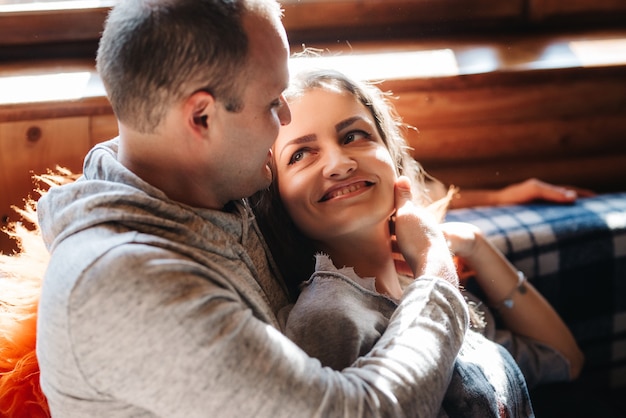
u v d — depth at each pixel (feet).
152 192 2.81
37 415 3.23
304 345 3.13
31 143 4.88
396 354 2.78
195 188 2.97
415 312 2.94
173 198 2.95
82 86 5.02
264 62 2.80
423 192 4.79
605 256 5.13
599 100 6.06
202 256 2.73
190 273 2.55
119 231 2.62
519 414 3.69
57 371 2.58
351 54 5.85
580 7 6.41
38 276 3.35
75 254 2.55
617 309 5.23
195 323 2.45
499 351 3.83
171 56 2.67
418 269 3.28
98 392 2.56
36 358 3.22
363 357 2.86
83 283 2.45
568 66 5.79
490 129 5.97
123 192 2.72
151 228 2.70
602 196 5.64
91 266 2.46
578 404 4.63
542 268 5.01
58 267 2.57
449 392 3.28
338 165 3.44
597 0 6.42
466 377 3.33
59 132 4.91
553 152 6.20
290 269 3.82
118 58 2.71
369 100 3.83
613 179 6.41
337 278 3.39
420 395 2.71
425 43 6.12
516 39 6.24
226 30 2.70
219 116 2.81
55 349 2.53
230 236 3.07
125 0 2.79
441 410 3.25
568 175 6.31
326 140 3.55
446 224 4.53
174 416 2.50
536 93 5.91
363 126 3.64
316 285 3.37
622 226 5.14
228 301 2.58
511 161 6.16
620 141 6.29
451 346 2.92
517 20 6.36
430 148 5.93
